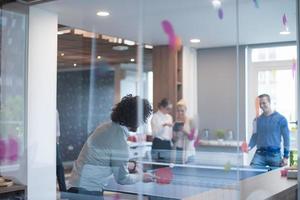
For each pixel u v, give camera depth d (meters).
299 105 1.70
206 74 4.60
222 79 4.46
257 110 2.93
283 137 2.10
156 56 4.77
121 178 1.96
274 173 2.03
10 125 2.61
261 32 3.61
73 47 3.76
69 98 3.41
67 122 3.00
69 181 2.14
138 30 3.90
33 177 2.55
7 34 2.58
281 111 2.30
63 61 3.45
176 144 3.43
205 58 4.61
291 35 1.77
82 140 2.40
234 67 4.27
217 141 3.66
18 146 2.63
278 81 2.92
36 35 2.81
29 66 2.76
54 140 2.76
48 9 2.89
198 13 3.28
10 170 2.55
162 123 3.51
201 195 1.66
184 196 1.66
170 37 4.09
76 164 2.10
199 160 2.75
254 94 3.93
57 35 3.08
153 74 4.81
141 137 2.45
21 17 2.68
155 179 1.96
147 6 3.07
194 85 4.65
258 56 3.97
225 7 3.12
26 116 2.73
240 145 2.99
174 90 4.70
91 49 4.27
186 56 4.66
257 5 2.91
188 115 4.22
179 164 2.50
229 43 4.21
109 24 3.56
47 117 2.91
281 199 1.66
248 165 2.39
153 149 2.96
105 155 2.02
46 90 2.92
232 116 4.18
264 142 2.39
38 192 2.48
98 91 4.36
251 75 4.02
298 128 1.73
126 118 2.14
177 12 3.26
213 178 1.98
